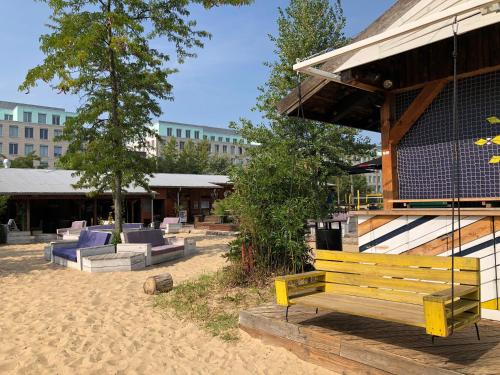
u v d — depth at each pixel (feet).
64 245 45.29
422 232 19.03
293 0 55.06
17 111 301.02
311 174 27.43
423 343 13.98
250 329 18.06
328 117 26.68
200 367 15.42
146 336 18.88
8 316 22.40
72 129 50.34
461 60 19.61
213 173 204.23
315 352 15.26
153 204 111.55
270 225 25.94
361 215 21.34
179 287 27.27
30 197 79.00
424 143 21.30
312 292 17.26
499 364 12.12
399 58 21.84
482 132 19.25
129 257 36.73
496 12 12.87
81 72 49.39
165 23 49.14
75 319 21.74
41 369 15.44
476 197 19.38
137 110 50.96
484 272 16.93
